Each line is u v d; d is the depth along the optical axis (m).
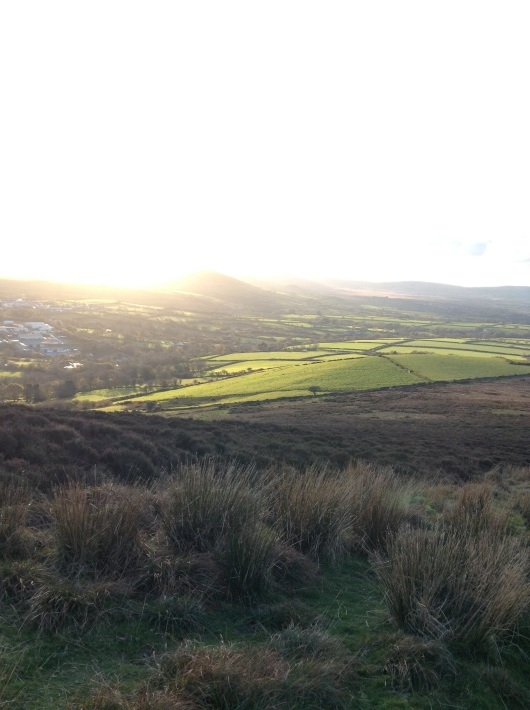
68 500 4.66
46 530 4.75
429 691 3.31
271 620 3.92
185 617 3.69
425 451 20.55
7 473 6.73
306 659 3.35
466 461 19.23
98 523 4.33
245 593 4.16
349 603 4.42
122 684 2.95
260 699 2.94
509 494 10.67
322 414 37.19
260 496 5.45
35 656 3.12
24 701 2.73
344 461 16.36
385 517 5.79
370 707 3.12
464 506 6.58
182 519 4.73
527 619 4.17
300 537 5.26
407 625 3.87
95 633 3.44
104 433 11.34
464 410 39.16
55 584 3.70
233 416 36.62
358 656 3.56
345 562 5.29
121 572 4.13
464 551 4.44
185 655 3.16
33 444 8.86
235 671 3.00
